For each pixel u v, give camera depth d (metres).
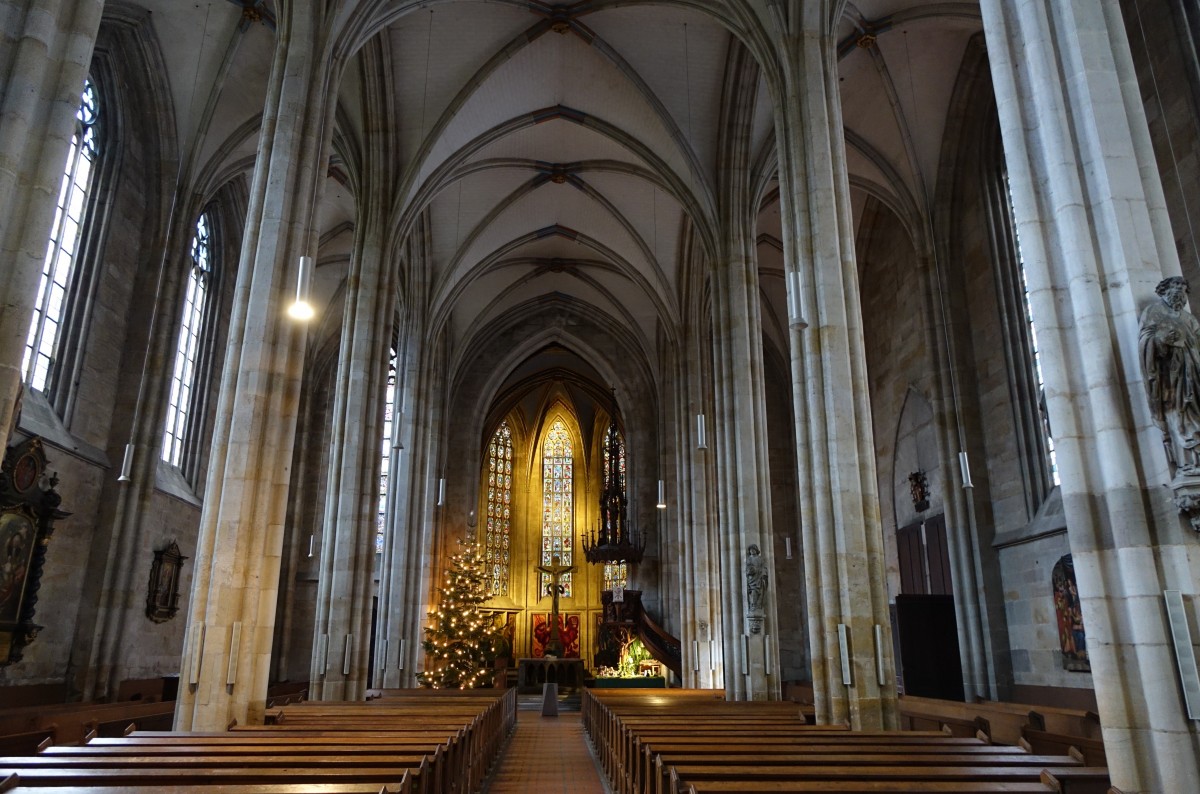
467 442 41.19
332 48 14.97
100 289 19.16
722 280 23.17
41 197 6.59
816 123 15.37
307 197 13.85
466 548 34.72
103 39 18.92
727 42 21.91
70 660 18.38
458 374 40.94
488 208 30.62
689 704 16.31
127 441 19.86
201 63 20.12
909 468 25.77
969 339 22.16
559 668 37.19
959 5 18.56
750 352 22.00
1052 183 7.17
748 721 11.82
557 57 23.17
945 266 22.53
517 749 17.73
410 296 31.12
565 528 49.47
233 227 26.97
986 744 8.70
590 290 39.59
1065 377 6.88
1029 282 7.24
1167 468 6.21
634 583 40.03
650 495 40.66
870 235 28.73
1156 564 6.21
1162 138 14.23
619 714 12.86
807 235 15.10
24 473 16.19
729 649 21.09
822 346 14.46
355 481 20.38
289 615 32.09
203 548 12.17
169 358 20.73
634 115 24.50
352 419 20.75
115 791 5.51
